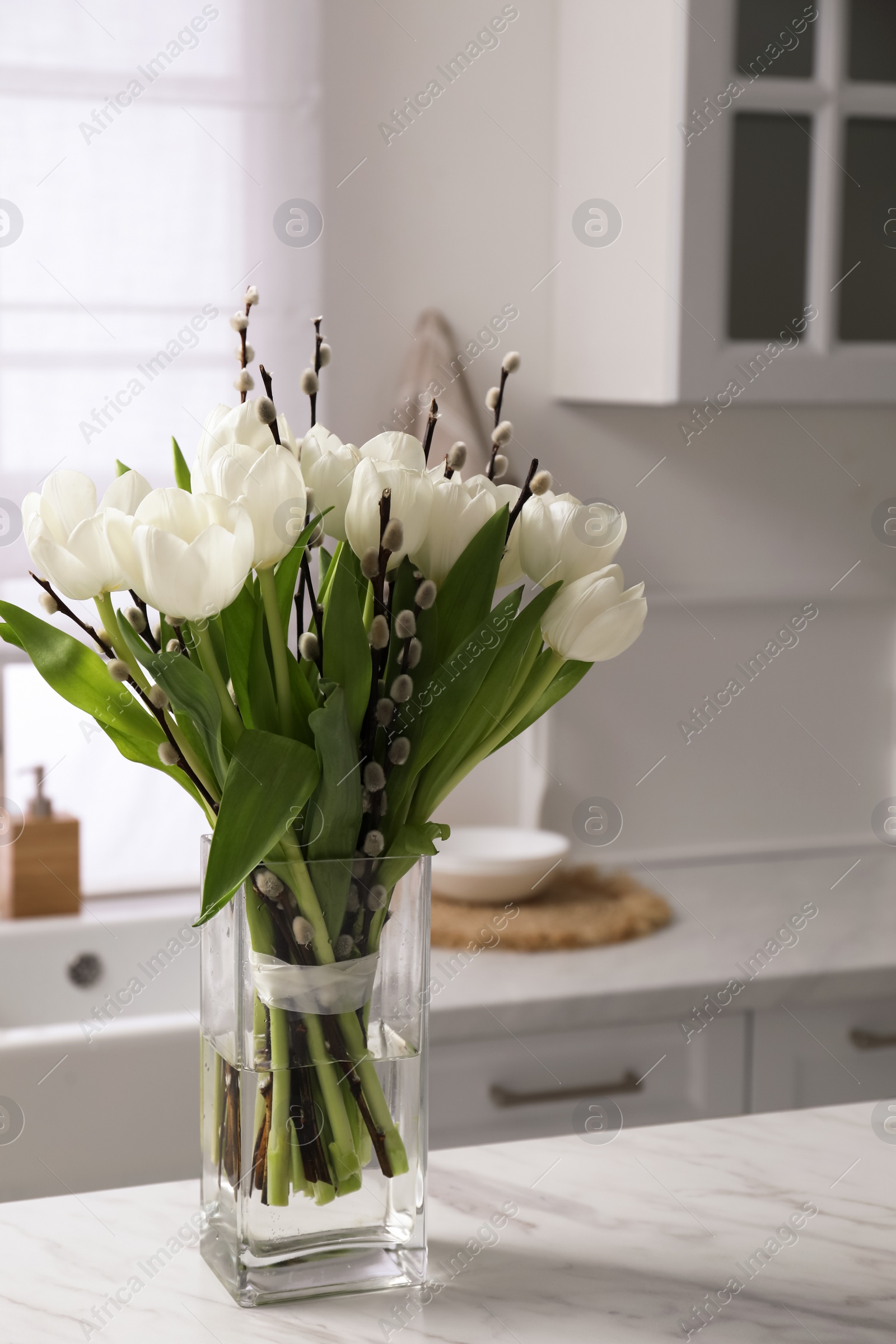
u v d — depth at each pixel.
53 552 0.68
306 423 2.07
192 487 0.76
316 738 0.70
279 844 0.73
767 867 2.27
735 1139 1.04
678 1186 0.95
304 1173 0.78
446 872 1.92
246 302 0.75
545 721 2.17
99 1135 1.53
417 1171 0.80
